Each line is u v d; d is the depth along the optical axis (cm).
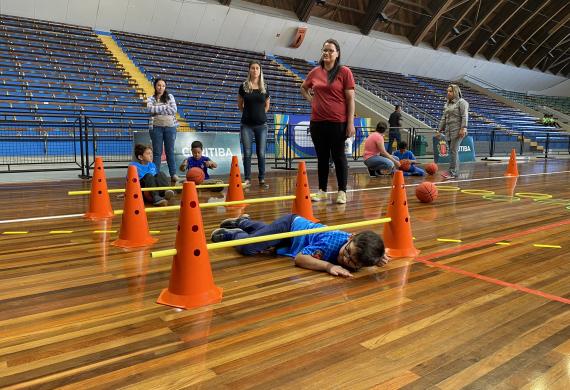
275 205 511
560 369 159
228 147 852
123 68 1396
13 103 1055
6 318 198
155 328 189
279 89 1719
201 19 1719
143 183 511
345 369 158
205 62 1666
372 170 870
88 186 655
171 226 393
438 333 187
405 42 2350
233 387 146
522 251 318
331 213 454
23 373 153
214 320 198
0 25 1293
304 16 1936
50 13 1433
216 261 288
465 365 161
